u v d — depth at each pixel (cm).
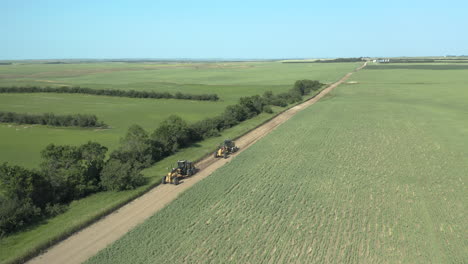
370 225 2692
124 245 2428
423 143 5081
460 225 2688
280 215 2856
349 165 4147
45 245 2445
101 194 3422
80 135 6025
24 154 4762
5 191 2878
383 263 2197
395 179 3688
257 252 2323
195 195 3284
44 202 3081
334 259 2238
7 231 2639
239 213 2900
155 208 3075
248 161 4347
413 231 2597
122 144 4478
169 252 2330
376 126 6309
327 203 3098
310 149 4856
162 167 4253
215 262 2219
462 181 3600
